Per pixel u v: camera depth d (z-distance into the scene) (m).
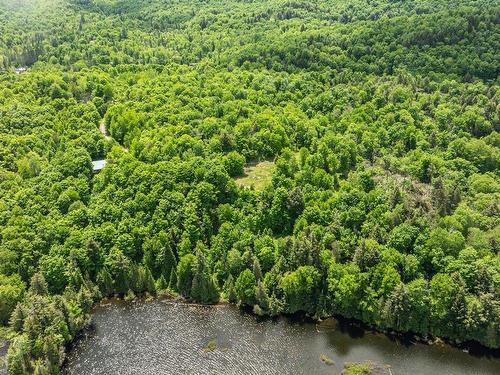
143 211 166.62
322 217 156.12
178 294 156.62
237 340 139.88
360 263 143.00
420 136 197.12
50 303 138.50
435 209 156.12
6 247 152.75
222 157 184.88
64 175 183.62
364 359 131.88
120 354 136.50
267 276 148.12
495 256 140.50
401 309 134.75
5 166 190.50
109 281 155.50
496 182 173.50
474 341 134.88
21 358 124.00
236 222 163.12
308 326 143.38
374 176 177.00
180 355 135.88
